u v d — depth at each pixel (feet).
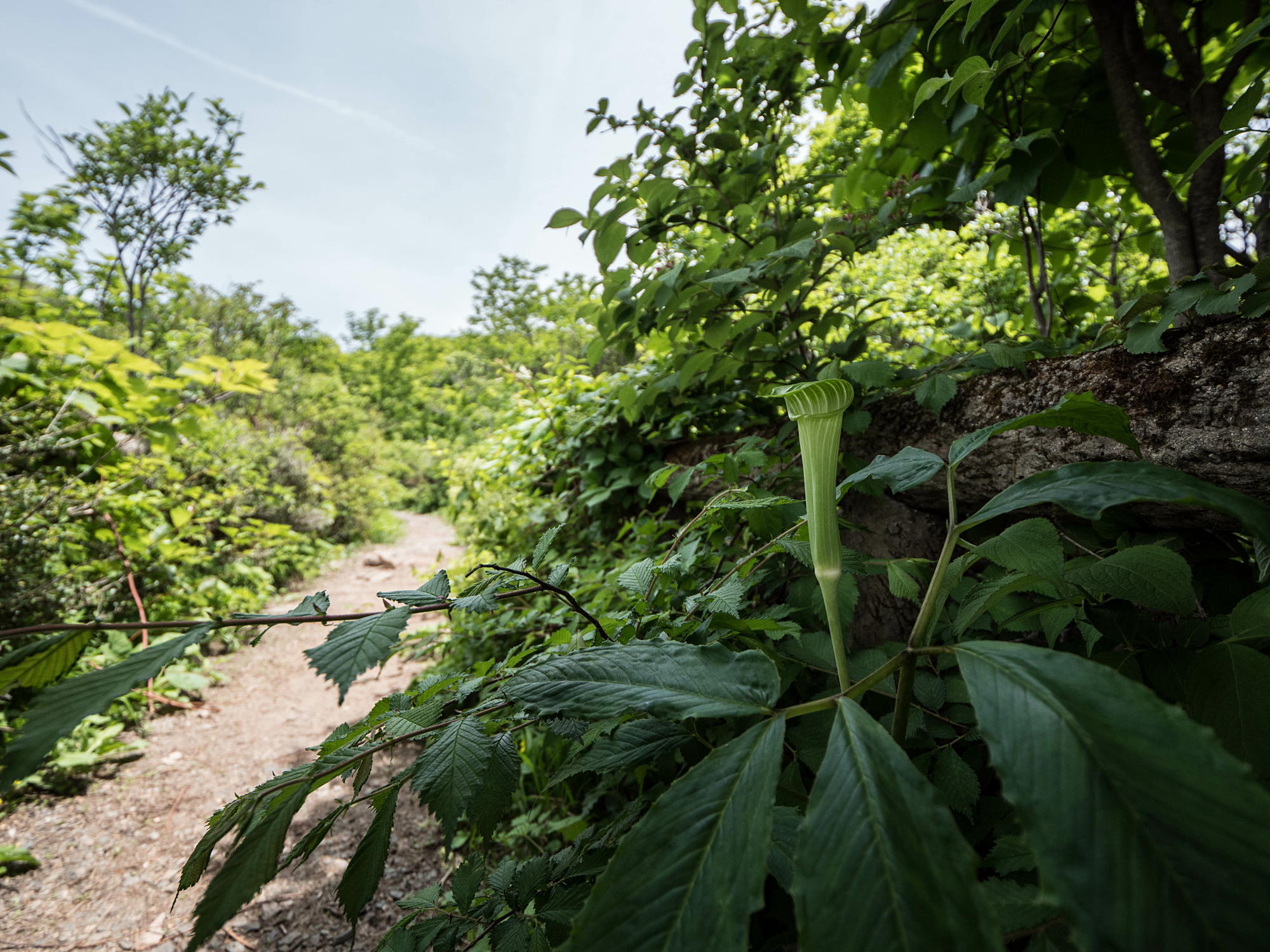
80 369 16.07
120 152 32.04
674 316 6.96
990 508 2.30
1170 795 1.31
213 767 11.69
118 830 9.76
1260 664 2.68
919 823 1.51
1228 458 4.10
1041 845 1.32
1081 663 1.59
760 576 5.26
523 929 3.26
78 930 7.67
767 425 8.59
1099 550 4.66
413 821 9.21
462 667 10.77
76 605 13.57
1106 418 2.42
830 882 1.49
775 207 7.96
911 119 7.09
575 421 11.84
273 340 62.95
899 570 4.18
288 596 24.38
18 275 18.43
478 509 15.65
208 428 25.71
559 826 7.10
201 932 1.94
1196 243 5.82
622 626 3.79
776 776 1.71
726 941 1.47
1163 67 6.95
